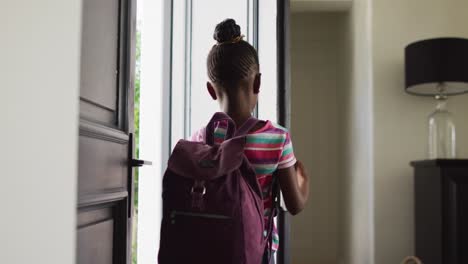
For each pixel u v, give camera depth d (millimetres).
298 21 3490
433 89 2439
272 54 1921
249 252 808
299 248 3426
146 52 1927
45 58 429
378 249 2516
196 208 821
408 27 2584
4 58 366
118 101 935
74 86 496
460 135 2568
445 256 2115
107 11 871
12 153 375
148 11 1933
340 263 3287
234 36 949
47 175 432
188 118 1911
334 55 3457
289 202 917
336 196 3420
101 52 838
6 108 368
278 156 868
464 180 2115
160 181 1890
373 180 2541
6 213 367
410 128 2549
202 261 810
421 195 2359
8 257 369
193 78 1921
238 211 808
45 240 427
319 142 3439
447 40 2180
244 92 936
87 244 783
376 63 2572
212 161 835
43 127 425
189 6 1930
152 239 1899
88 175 756
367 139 2629
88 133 753
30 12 403
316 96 3455
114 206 923
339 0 2871
